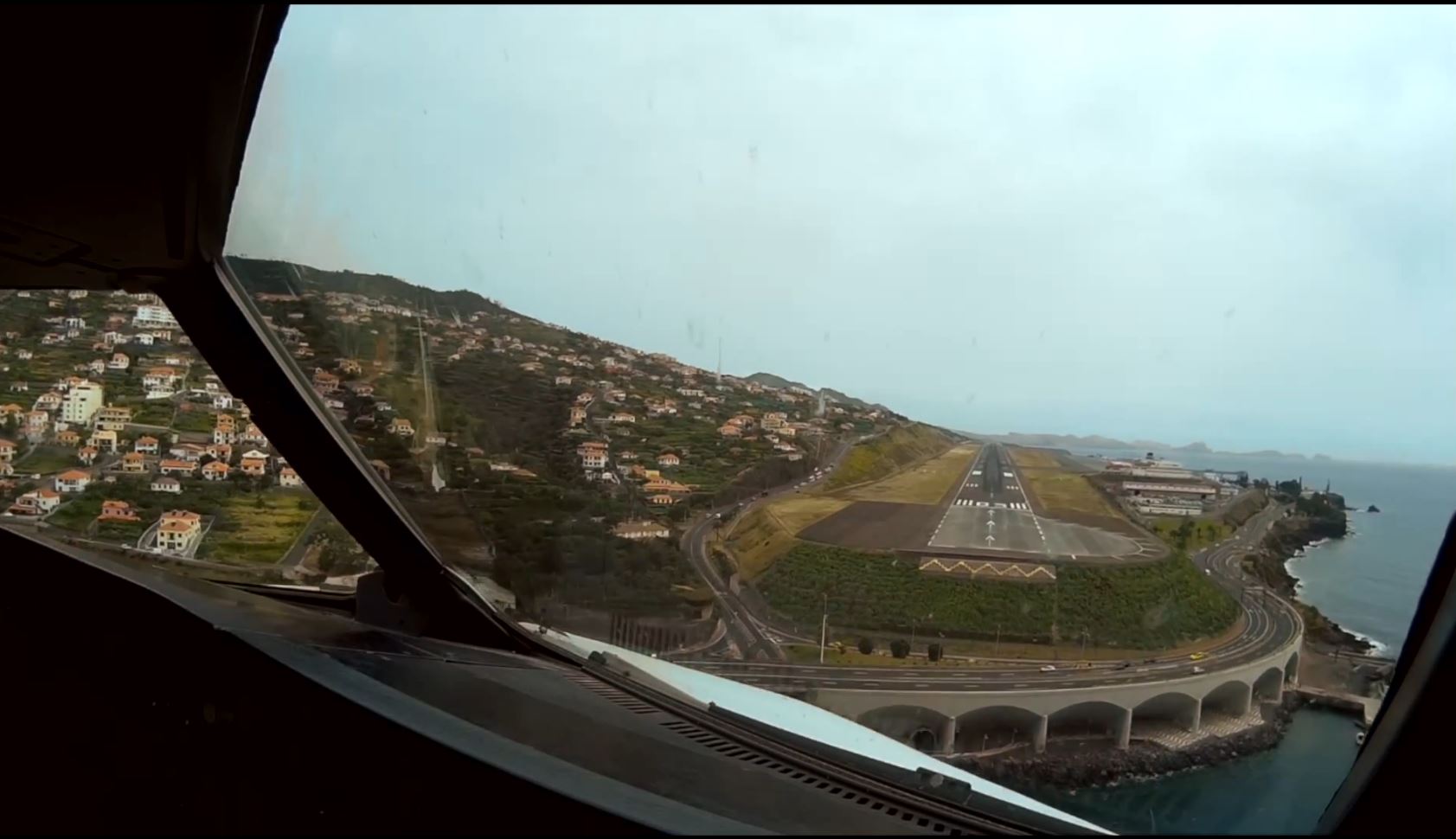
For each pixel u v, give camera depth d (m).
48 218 3.00
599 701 3.13
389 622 4.33
